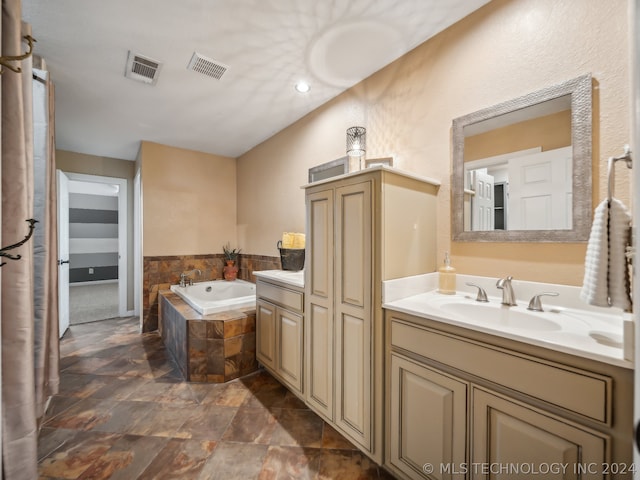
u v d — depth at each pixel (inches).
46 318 59.0
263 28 63.3
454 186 61.2
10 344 42.9
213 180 150.8
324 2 56.6
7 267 42.9
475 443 39.0
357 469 52.5
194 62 74.6
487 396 37.9
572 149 46.3
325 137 96.3
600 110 44.1
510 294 50.4
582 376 30.7
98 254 279.6
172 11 58.2
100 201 280.8
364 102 82.4
